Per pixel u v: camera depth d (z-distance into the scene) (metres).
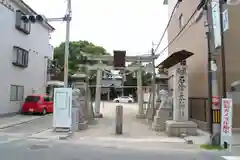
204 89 13.53
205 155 8.02
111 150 8.51
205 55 13.41
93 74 28.05
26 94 21.72
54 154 7.71
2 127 13.47
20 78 20.69
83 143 9.71
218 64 12.10
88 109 16.73
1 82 17.97
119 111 12.40
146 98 33.75
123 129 13.92
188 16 16.34
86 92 16.52
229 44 12.67
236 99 12.31
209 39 9.81
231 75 12.48
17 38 20.06
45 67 25.86
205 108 13.25
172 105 13.65
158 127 13.40
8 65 18.86
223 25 9.41
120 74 24.08
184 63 12.36
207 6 9.91
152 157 7.64
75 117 12.89
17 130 12.81
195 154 8.16
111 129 13.80
